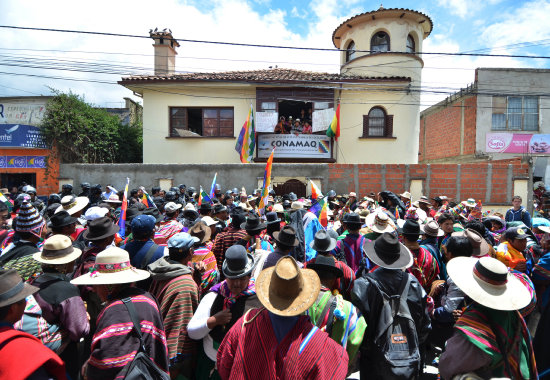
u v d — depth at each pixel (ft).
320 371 5.73
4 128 47.50
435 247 13.71
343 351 6.28
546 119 64.85
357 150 53.11
